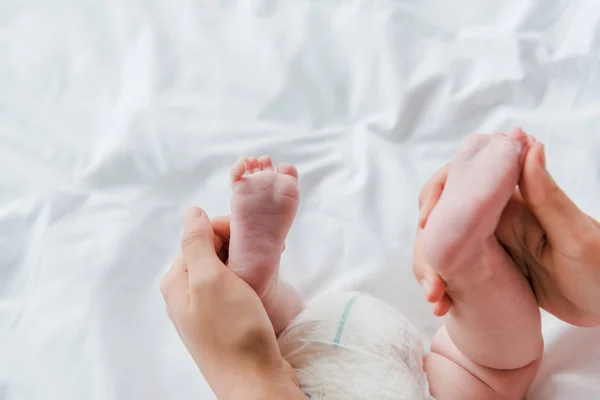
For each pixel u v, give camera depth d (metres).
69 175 1.04
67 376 0.82
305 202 0.99
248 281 0.66
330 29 1.15
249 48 1.15
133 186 1.02
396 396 0.68
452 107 1.04
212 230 0.71
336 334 0.73
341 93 1.10
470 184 0.55
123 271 0.92
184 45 1.17
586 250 0.55
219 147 1.05
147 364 0.83
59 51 1.18
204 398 0.80
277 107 1.10
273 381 0.60
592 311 0.63
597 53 1.05
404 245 0.92
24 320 0.88
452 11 1.15
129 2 1.22
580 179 0.92
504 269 0.60
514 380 0.72
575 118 0.99
